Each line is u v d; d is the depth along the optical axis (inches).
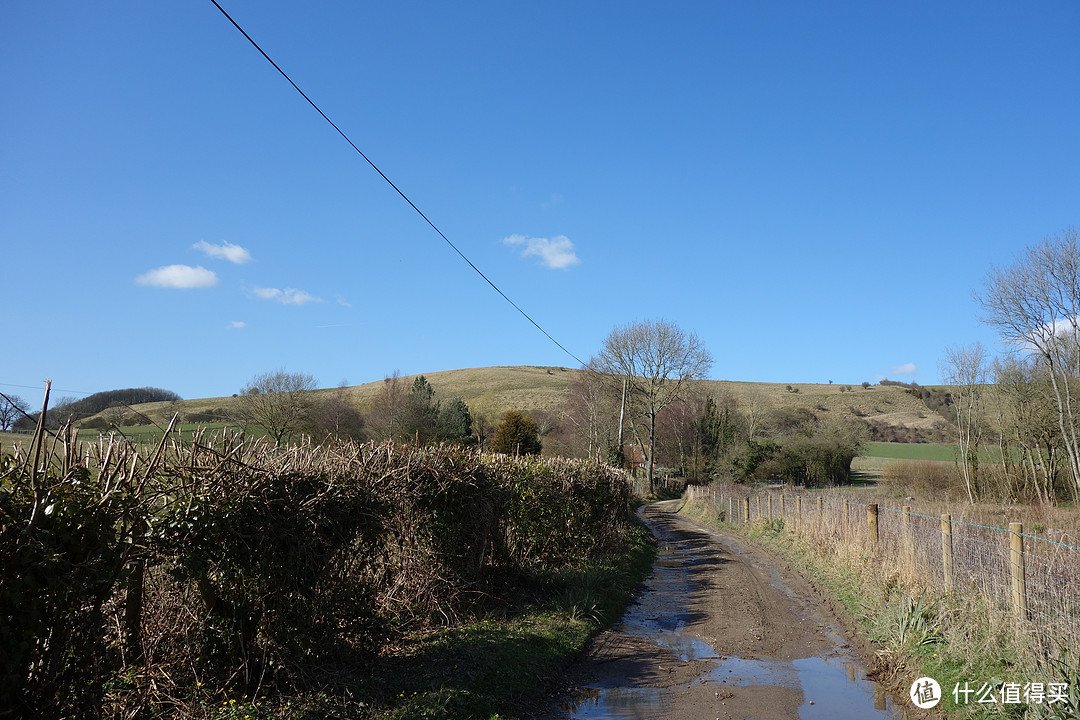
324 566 240.5
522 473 464.4
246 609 211.0
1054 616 249.1
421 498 321.4
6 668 146.0
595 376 2236.7
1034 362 1302.9
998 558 297.4
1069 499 1343.5
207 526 196.4
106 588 169.3
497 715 232.7
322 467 255.4
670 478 2380.7
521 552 450.6
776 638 355.3
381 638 282.0
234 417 1450.5
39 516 152.8
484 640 296.5
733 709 248.7
